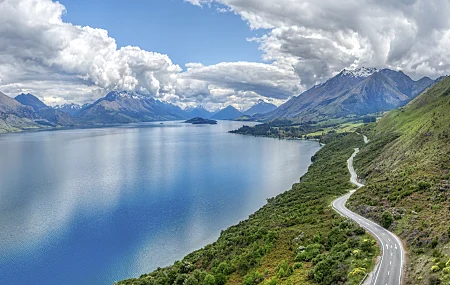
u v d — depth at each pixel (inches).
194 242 5088.6
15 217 6117.1
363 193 4480.8
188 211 6496.1
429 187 3718.0
